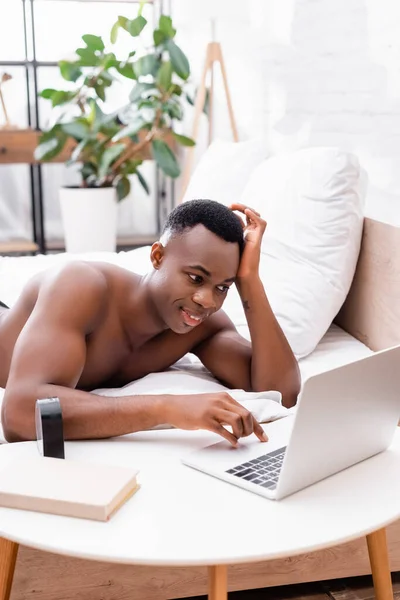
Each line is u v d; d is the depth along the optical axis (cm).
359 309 209
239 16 341
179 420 119
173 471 111
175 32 403
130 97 413
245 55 337
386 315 193
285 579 153
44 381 124
